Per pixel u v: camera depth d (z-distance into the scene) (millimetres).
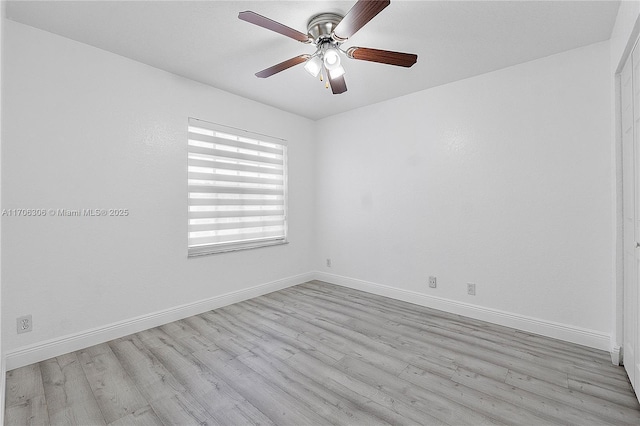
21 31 2062
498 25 2084
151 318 2715
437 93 3119
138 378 1947
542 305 2557
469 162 2922
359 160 3814
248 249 3527
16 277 2055
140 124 2648
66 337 2260
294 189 4070
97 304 2418
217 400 1738
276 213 3873
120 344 2406
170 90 2842
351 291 3807
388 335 2561
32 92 2107
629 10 1709
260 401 1729
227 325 2777
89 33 2201
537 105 2553
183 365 2102
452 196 3037
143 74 2662
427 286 3240
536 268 2580
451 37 2229
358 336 2543
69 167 2273
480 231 2869
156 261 2762
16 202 2049
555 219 2486
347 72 2795
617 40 2010
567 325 2439
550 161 2500
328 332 2625
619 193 2127
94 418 1599
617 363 2066
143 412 1643
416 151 3289
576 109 2381
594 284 2330
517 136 2652
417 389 1831
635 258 1796
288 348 2342
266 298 3545
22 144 2068
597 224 2312
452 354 2238
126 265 2574
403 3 1862
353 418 1592
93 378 1946
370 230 3721
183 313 2938
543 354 2229
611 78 2229
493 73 2771
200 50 2445
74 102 2291
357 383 1894
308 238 4277
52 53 2189
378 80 2975
